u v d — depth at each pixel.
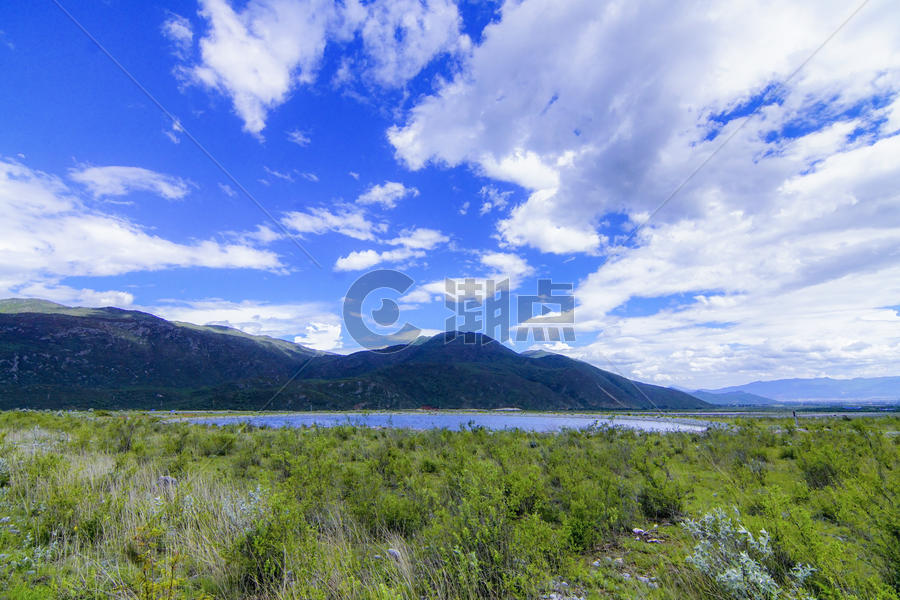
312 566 4.71
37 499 7.00
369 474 9.69
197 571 5.15
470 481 6.45
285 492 6.37
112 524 6.14
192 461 13.42
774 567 4.31
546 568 4.91
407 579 4.55
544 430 33.22
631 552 5.93
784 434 20.72
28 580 4.27
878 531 4.54
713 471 11.65
